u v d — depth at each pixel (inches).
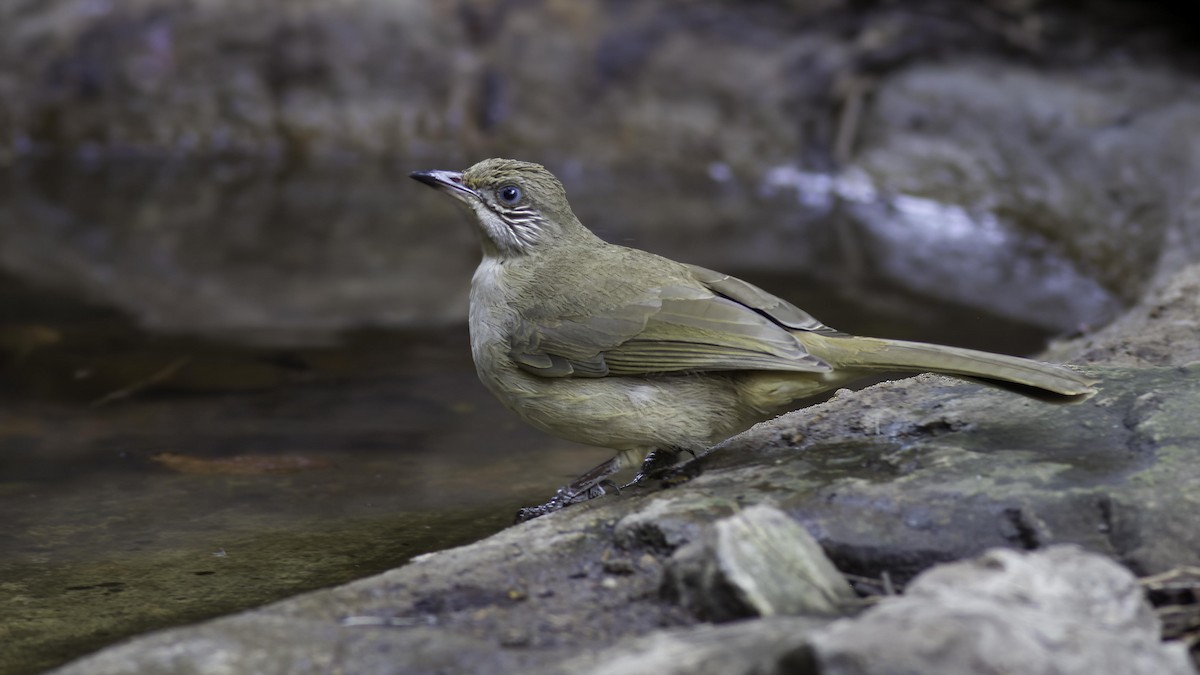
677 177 850.1
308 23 900.6
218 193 819.4
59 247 701.9
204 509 372.2
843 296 605.9
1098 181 686.5
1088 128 710.5
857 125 803.4
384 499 380.2
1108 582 220.7
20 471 404.8
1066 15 801.6
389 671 223.6
